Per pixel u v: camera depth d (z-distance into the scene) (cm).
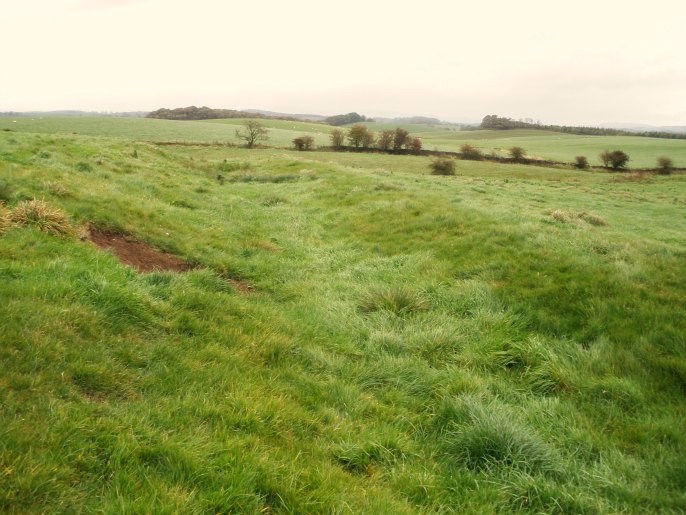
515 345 731
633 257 1066
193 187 2188
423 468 448
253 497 343
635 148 10538
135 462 354
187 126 10575
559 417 570
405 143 8688
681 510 420
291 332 733
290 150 8119
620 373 656
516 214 1717
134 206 1279
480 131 17912
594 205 3528
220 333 649
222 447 390
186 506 316
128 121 10600
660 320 752
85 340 512
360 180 2652
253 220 1731
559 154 9831
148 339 580
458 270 1089
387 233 1522
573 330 781
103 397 440
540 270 1005
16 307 517
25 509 290
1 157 1599
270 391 528
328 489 378
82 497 313
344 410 545
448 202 1916
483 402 584
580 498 416
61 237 865
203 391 488
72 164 1805
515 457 459
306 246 1445
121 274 745
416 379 642
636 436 531
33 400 393
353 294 994
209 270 928
